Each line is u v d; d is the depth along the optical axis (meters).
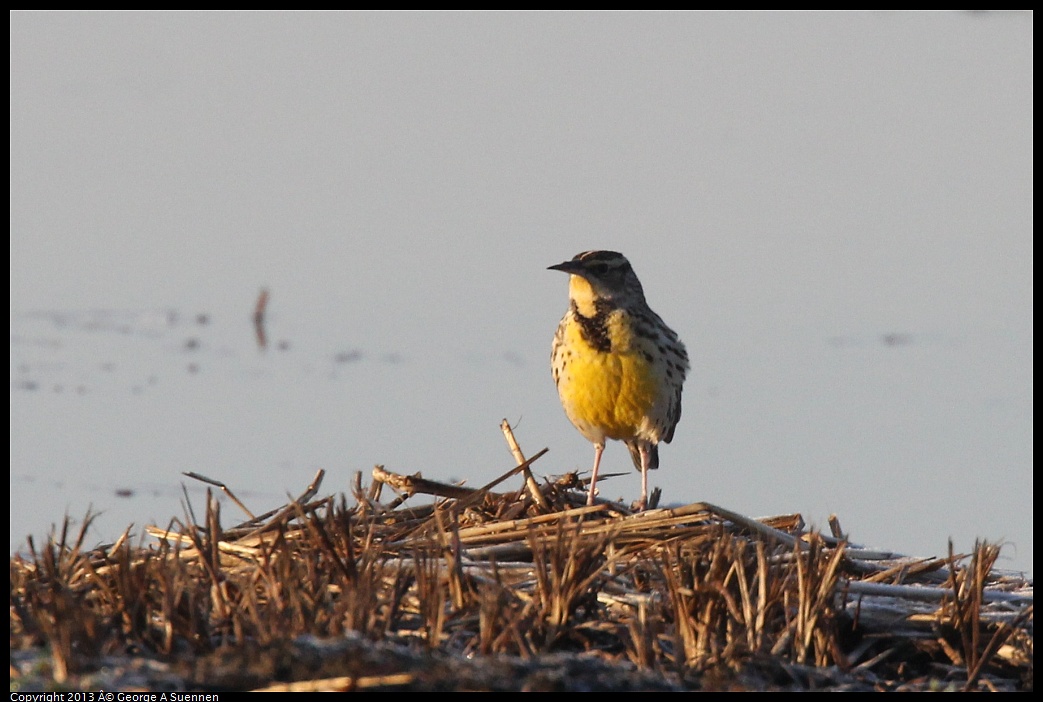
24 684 9.84
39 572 12.13
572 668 10.45
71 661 10.09
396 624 11.46
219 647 10.69
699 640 11.26
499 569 12.64
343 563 12.24
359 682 9.60
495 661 10.38
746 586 11.79
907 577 13.34
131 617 10.93
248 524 14.14
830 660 11.59
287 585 11.26
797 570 12.20
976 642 11.55
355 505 15.06
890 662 11.91
